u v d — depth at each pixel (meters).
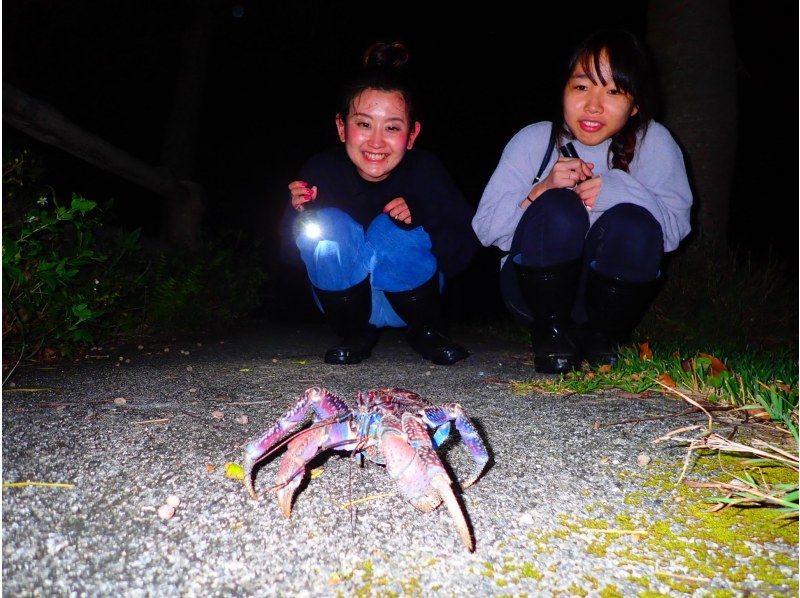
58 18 2.73
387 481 0.86
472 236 1.44
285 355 1.62
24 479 0.83
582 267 1.36
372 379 1.34
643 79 1.23
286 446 0.96
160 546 0.70
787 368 1.38
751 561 0.68
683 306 1.96
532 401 1.19
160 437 0.99
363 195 1.40
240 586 0.64
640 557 0.69
